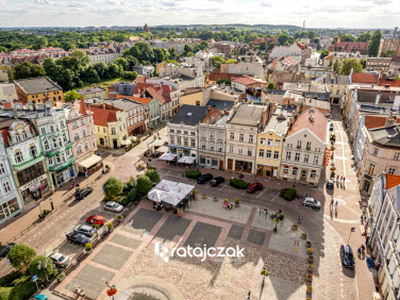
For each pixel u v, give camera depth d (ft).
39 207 201.36
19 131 190.80
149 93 376.48
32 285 138.92
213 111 260.83
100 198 214.07
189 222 187.42
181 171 254.88
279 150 230.27
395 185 153.89
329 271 148.77
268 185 231.09
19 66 565.53
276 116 268.82
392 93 323.37
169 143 271.08
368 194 217.56
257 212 197.36
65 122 226.58
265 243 168.55
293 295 135.44
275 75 495.00
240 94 386.73
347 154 289.53
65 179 234.99
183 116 273.13
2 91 401.49
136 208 203.41
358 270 149.38
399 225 126.62
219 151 251.80
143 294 136.26
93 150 265.34
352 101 349.20
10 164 186.91
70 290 138.72
